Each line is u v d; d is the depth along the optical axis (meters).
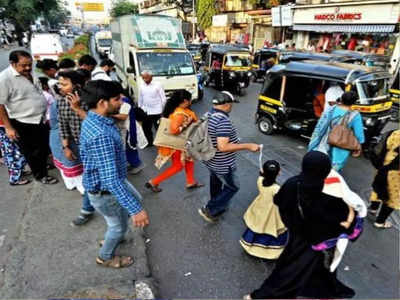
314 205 2.00
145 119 6.31
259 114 7.74
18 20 35.28
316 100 6.66
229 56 12.63
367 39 16.81
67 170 4.03
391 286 2.92
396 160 3.37
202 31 34.53
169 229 3.71
